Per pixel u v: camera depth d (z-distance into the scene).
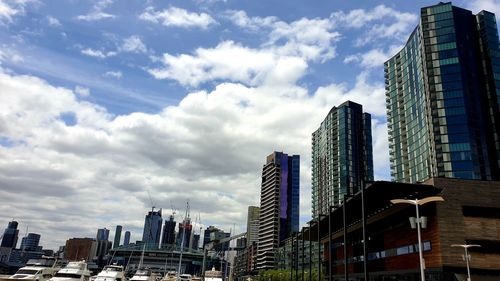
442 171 132.12
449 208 48.84
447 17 149.88
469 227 48.16
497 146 134.62
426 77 146.38
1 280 49.72
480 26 151.62
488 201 49.53
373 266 66.12
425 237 50.75
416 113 155.88
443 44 146.50
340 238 85.75
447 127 135.50
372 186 48.22
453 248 47.19
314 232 86.81
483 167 129.62
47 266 57.66
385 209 57.34
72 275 50.12
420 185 47.91
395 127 170.75
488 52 146.25
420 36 156.38
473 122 134.62
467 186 50.06
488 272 46.44
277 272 139.25
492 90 141.38
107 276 56.31
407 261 54.69
